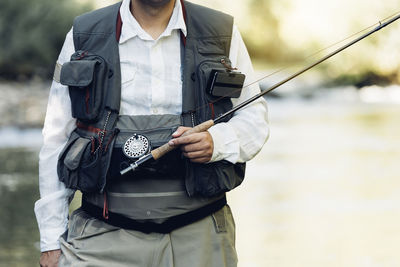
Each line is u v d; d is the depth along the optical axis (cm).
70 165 353
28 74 2614
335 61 3681
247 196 1149
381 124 2314
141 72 357
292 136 2028
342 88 3550
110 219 355
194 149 342
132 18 359
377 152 1700
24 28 2652
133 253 351
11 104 2120
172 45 362
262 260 770
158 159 349
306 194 1173
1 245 797
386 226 943
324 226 935
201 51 361
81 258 352
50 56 2664
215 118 356
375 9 3809
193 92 356
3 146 1720
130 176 351
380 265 765
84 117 353
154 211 352
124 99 356
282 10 4434
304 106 2958
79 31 363
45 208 369
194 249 355
